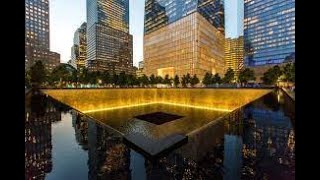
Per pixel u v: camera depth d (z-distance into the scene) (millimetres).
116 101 57312
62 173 11242
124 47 191250
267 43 96812
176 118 43969
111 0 175125
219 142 15984
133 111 53156
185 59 103688
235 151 14031
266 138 14422
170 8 114875
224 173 11758
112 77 81938
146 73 138875
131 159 14047
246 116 20547
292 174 10625
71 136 16422
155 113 50188
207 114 47938
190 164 13391
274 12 93250
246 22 107312
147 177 11805
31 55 91000
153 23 130000
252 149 13422
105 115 47344
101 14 167875
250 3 104188
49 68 103500
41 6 94875
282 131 14938
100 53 168625
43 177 10648
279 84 51406
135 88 63062
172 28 112625
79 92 47562
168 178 11875
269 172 10883
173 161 14016
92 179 10969
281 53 91250
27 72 52906
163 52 120938
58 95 43375
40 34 95812
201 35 100750
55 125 18703
